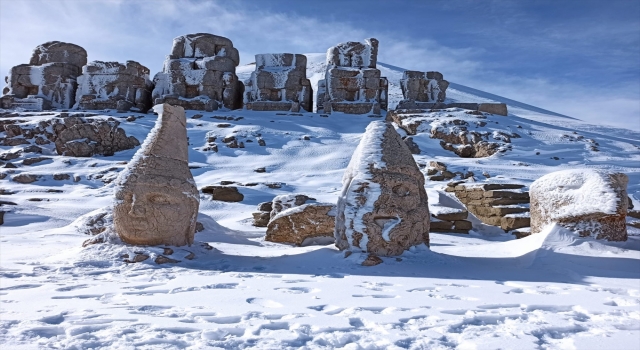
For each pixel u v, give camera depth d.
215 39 45.50
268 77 45.56
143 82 44.75
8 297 5.43
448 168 26.58
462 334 4.04
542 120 62.75
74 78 46.22
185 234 9.15
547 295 5.81
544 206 10.56
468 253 10.28
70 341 3.69
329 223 12.86
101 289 5.96
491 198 18.27
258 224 17.44
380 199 8.52
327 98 46.34
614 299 5.58
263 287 6.16
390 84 90.38
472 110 41.78
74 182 26.78
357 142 36.00
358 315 4.62
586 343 3.83
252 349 3.62
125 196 8.69
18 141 33.66
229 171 29.55
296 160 32.47
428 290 6.09
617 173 9.99
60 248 10.24
